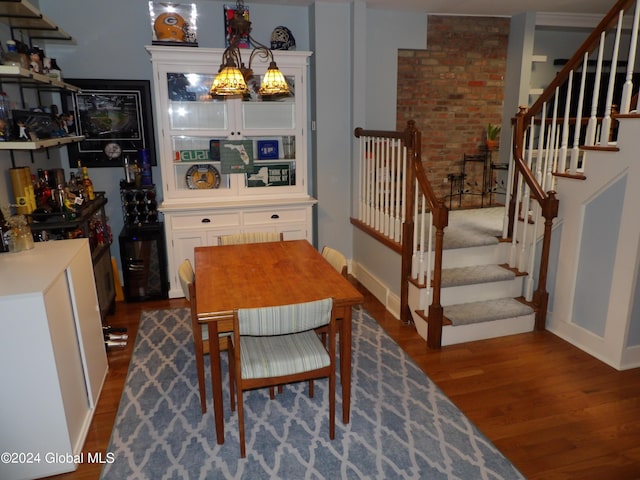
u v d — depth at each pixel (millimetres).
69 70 3889
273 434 2291
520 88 5078
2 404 1916
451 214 4660
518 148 3496
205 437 2271
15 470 1987
